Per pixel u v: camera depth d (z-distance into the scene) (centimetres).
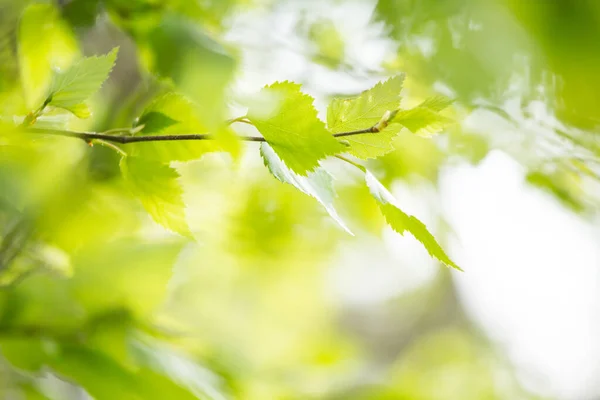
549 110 84
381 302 504
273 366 138
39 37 87
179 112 75
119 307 90
